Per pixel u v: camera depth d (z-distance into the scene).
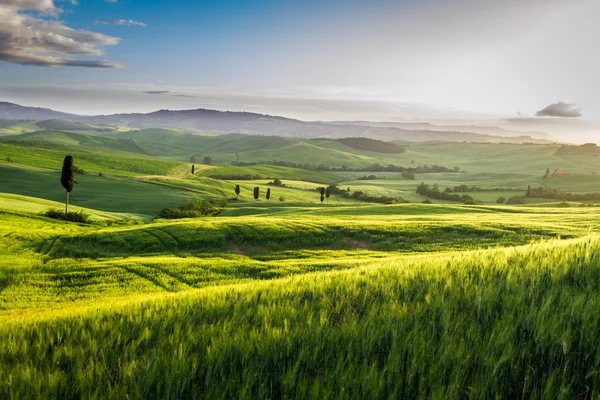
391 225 50.28
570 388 2.88
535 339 3.52
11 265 34.44
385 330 4.06
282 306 5.35
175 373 3.51
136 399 3.25
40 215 73.69
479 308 4.30
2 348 4.68
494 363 3.20
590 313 3.76
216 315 5.47
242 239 47.25
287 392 3.21
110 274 30.44
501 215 63.19
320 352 3.86
